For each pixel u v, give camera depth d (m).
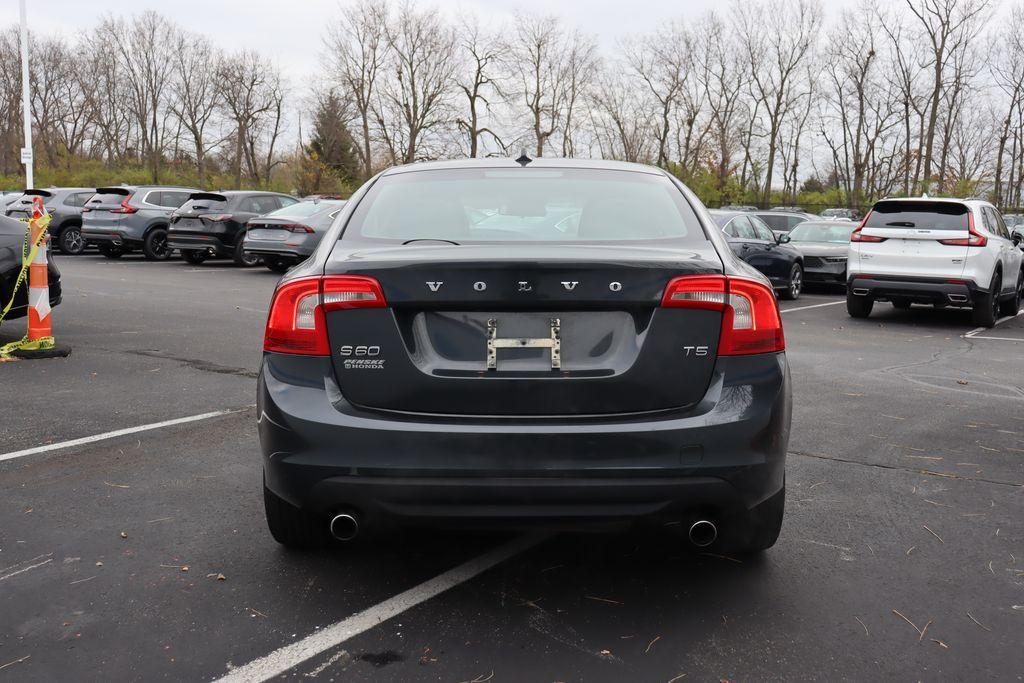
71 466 4.45
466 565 3.31
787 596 3.06
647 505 2.71
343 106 67.00
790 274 15.28
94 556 3.35
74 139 71.31
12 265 7.77
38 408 5.69
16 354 7.48
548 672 2.54
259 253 16.86
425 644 2.70
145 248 20.64
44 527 3.63
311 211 17.22
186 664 2.57
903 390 6.80
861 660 2.63
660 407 2.74
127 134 71.88
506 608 2.95
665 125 64.31
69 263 19.55
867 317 12.40
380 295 2.72
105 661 2.58
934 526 3.77
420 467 2.68
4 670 2.52
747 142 62.34
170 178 64.69
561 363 2.72
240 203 19.12
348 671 2.54
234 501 3.97
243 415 5.57
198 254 19.89
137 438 5.00
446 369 2.72
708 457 2.70
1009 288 12.69
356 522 2.79
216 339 8.75
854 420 5.71
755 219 15.65
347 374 2.75
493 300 2.68
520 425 2.69
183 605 2.95
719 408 2.74
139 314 10.73
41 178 60.44
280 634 2.76
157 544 3.47
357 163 67.69
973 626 2.86
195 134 70.56
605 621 2.87
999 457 4.86
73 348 8.07
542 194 3.44
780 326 2.87
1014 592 3.12
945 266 11.27
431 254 2.76
